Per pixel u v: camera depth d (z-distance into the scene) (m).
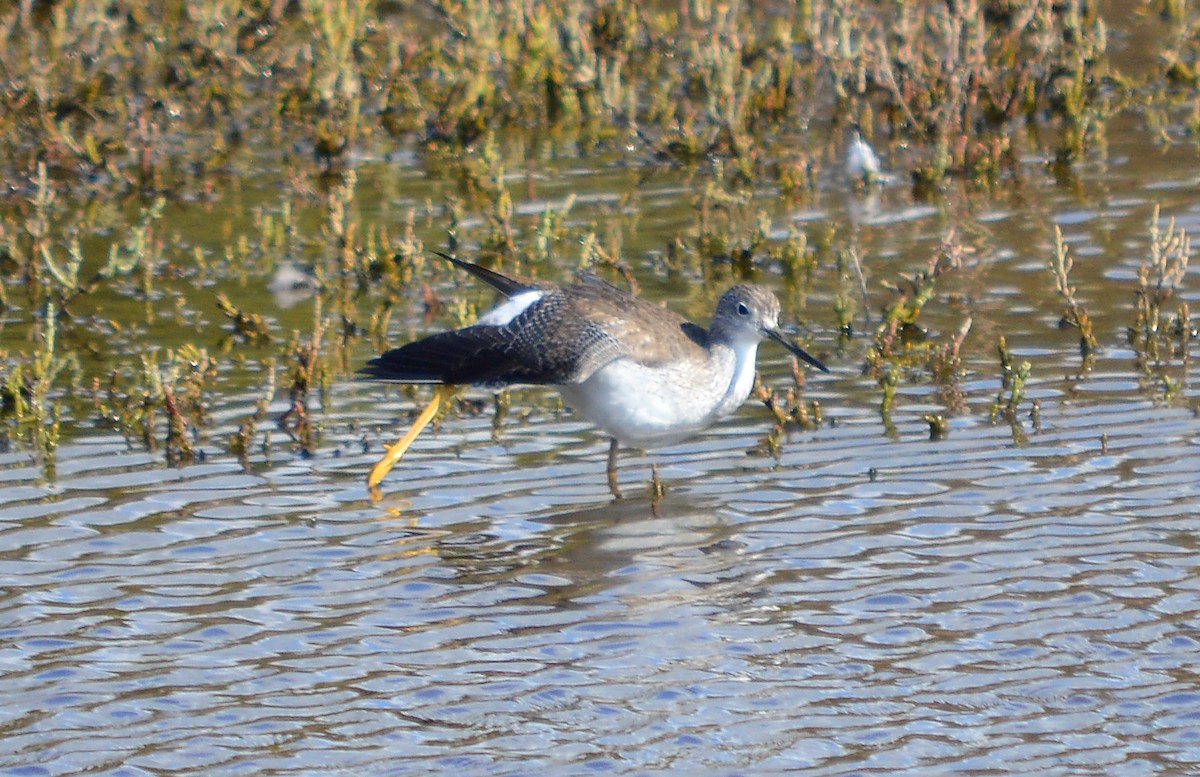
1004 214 18.30
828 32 21.84
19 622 9.88
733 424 13.27
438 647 9.62
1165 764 8.27
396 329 15.49
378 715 8.87
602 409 12.04
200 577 10.52
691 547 10.94
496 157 19.92
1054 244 17.27
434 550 10.95
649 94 22.77
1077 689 9.01
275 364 14.60
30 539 11.04
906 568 10.53
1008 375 13.91
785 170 19.41
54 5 21.61
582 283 12.79
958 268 16.69
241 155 20.75
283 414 13.40
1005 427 12.91
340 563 10.73
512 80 22.25
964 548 10.79
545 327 11.87
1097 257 16.81
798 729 8.67
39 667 9.36
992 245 17.33
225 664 9.43
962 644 9.53
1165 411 13.12
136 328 15.45
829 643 9.59
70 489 11.90
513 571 10.62
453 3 22.30
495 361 11.88
